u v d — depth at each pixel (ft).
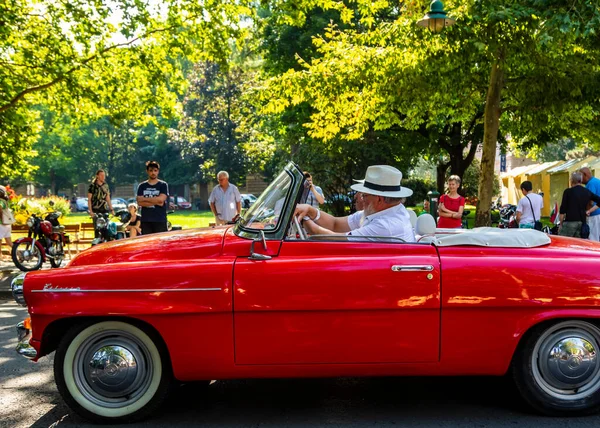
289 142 85.81
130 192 273.33
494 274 12.80
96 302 12.62
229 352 12.79
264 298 12.64
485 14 34.91
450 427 12.68
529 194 37.63
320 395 14.85
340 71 44.86
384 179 14.70
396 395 14.82
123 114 49.60
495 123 40.52
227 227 15.43
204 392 15.19
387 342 12.80
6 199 45.29
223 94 172.55
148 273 12.75
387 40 45.32
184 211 204.64
